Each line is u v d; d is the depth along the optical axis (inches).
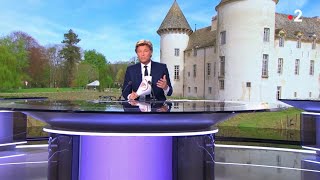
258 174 216.8
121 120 121.3
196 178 139.2
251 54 1432.1
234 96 1464.1
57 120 128.5
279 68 1581.0
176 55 1999.3
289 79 1596.9
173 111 116.0
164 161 133.3
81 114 119.3
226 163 251.8
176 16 2012.8
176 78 2005.4
